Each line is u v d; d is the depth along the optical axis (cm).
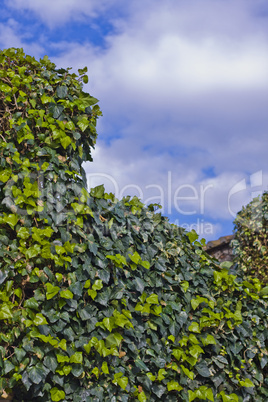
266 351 499
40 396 349
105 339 380
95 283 379
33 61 394
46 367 339
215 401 454
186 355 448
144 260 444
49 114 384
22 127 365
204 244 518
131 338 415
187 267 482
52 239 370
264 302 516
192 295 472
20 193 352
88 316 371
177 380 438
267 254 807
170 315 447
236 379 474
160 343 436
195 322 459
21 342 338
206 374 444
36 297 347
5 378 331
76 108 403
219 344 463
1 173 352
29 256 342
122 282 409
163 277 456
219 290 489
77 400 355
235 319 479
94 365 376
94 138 423
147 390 413
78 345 359
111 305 395
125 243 427
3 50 385
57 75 408
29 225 353
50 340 337
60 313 359
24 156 369
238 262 854
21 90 379
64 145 378
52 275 354
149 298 425
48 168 370
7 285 337
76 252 374
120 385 377
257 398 491
